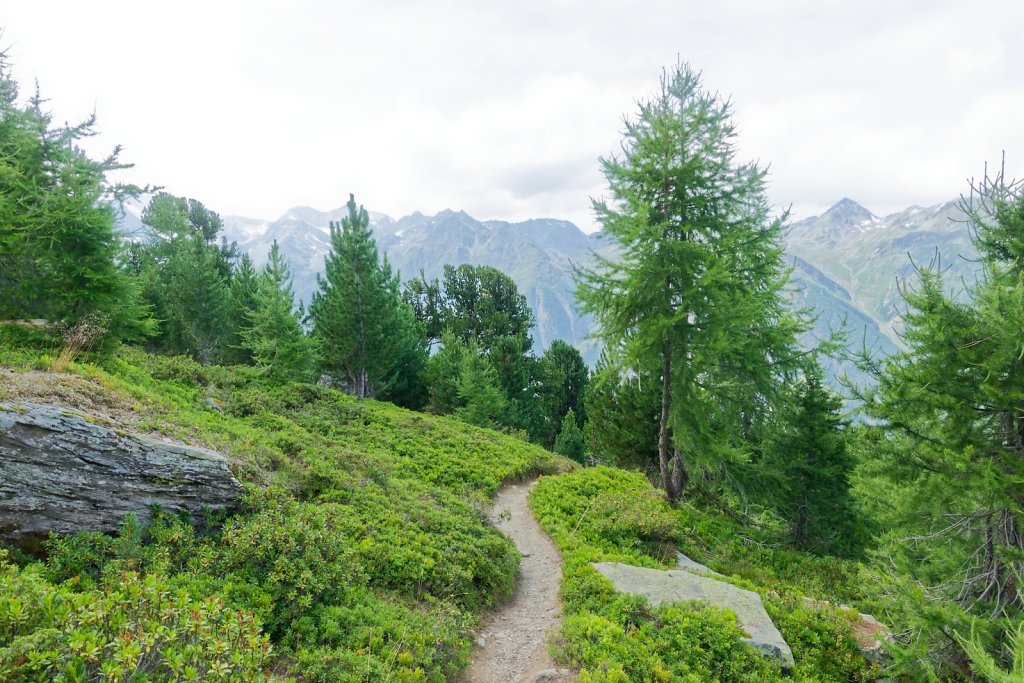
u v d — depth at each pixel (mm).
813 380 20688
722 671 9141
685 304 16422
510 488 21969
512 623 10945
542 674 8617
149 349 35312
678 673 8781
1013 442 9133
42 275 15133
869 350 9914
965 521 9570
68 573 6750
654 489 21094
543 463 25969
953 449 9148
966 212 11125
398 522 12727
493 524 16203
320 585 8180
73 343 14438
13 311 14836
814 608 12188
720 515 21531
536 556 14906
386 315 34438
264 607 7379
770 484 19188
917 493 9203
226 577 7730
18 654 4023
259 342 29281
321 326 34594
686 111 16359
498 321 49625
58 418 8062
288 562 8164
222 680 4562
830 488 20219
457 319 50375
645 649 9086
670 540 16969
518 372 43094
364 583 9539
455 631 9133
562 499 19391
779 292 17844
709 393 18656
